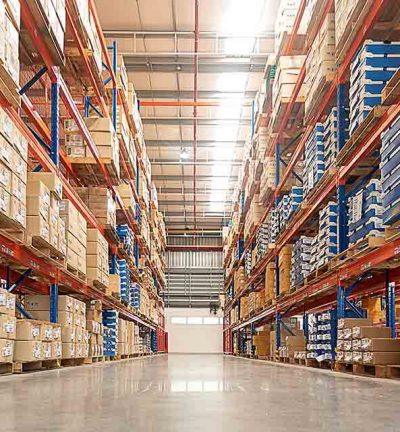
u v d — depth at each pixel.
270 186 9.52
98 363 7.84
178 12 10.55
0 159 3.61
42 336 5.02
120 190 10.49
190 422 1.89
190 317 25.27
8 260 5.29
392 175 4.03
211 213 23.97
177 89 13.38
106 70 8.75
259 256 11.38
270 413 2.15
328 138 6.20
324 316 6.88
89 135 6.98
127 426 1.78
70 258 5.98
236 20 10.78
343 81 5.61
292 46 7.81
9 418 1.96
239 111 14.31
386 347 4.69
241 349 17.05
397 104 4.19
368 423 1.88
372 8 4.58
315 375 5.00
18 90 3.84
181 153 16.61
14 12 3.74
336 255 5.58
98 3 10.21
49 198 4.93
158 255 19.25
